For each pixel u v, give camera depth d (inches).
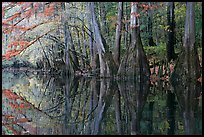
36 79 1454.2
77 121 448.8
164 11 1192.2
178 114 466.0
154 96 660.1
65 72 1448.1
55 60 1724.9
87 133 376.8
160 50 1067.3
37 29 1362.0
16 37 1305.4
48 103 635.5
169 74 970.7
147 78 989.8
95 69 1314.0
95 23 1093.1
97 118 461.7
